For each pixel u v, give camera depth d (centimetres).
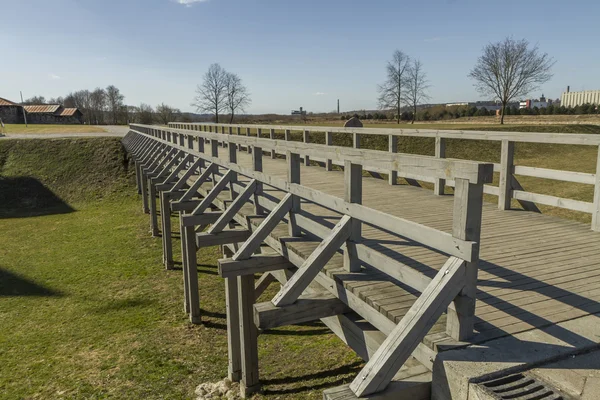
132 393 558
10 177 2019
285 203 429
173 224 1434
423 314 223
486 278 333
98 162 2139
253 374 537
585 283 321
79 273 1020
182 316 782
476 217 224
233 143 613
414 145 2159
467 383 201
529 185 1324
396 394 221
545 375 206
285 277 470
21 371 620
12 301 873
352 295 312
